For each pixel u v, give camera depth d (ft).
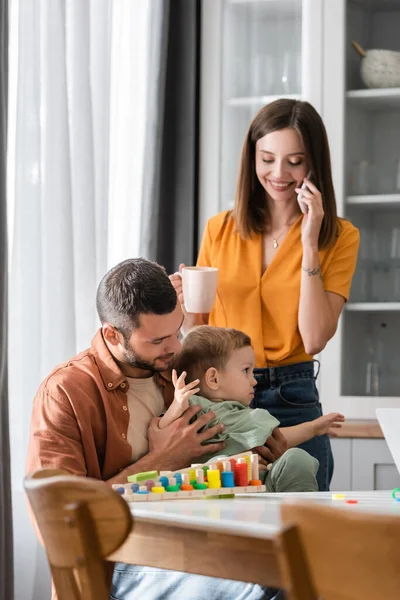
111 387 6.70
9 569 7.64
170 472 5.75
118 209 10.81
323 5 11.46
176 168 11.82
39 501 4.10
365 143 11.41
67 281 8.94
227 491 5.67
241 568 4.09
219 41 11.85
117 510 3.83
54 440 6.40
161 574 5.98
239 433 7.00
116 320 6.67
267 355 8.60
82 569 3.91
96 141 9.81
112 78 10.60
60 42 8.91
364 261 11.37
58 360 8.90
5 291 7.65
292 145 8.54
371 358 11.31
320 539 3.37
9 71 8.52
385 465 10.94
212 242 9.07
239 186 8.90
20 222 8.55
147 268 6.77
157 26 11.26
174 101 11.83
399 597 3.19
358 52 11.41
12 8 8.52
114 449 6.66
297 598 3.38
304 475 6.74
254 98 11.84
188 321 8.67
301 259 8.68
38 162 8.62
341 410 11.28
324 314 8.49
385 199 11.34
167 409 7.13
